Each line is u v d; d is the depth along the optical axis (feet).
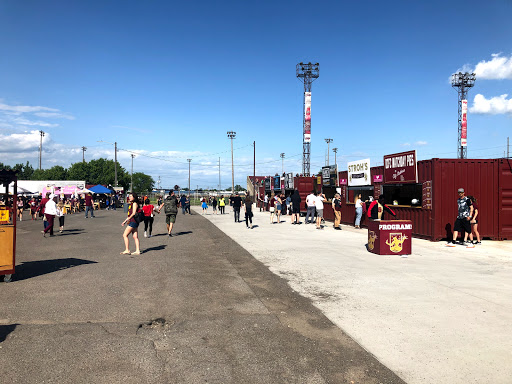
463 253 36.68
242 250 38.63
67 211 124.36
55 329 15.48
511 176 46.39
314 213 74.49
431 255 35.45
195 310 18.43
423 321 17.12
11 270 23.58
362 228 64.39
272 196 78.54
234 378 11.74
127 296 20.62
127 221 35.35
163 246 41.27
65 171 315.17
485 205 46.11
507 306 19.33
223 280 25.02
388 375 12.09
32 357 12.87
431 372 12.30
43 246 40.68
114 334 15.07
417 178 49.42
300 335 15.43
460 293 21.86
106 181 320.91
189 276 26.03
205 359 13.02
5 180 24.09
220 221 82.12
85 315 17.30
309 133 176.55
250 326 16.38
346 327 16.38
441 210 46.01
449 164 46.16
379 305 19.61
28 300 19.61
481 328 16.22
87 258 32.94
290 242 45.14
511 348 14.17
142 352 13.43
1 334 14.89
